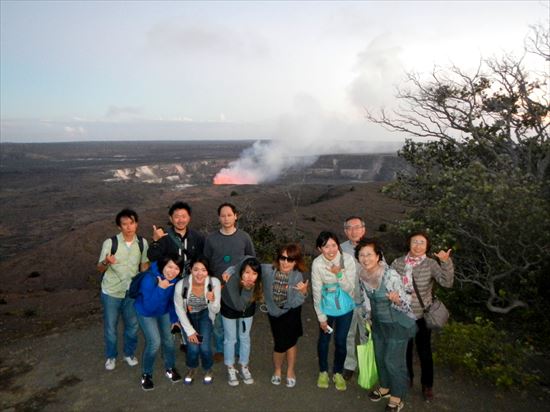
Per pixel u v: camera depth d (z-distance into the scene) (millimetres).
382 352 4355
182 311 4547
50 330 7000
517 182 7438
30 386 5012
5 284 19062
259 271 4512
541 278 7445
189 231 5125
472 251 7809
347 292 4523
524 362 5801
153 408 4477
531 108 10172
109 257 4816
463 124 11156
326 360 4770
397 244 14289
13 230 39781
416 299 4348
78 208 51844
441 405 4543
